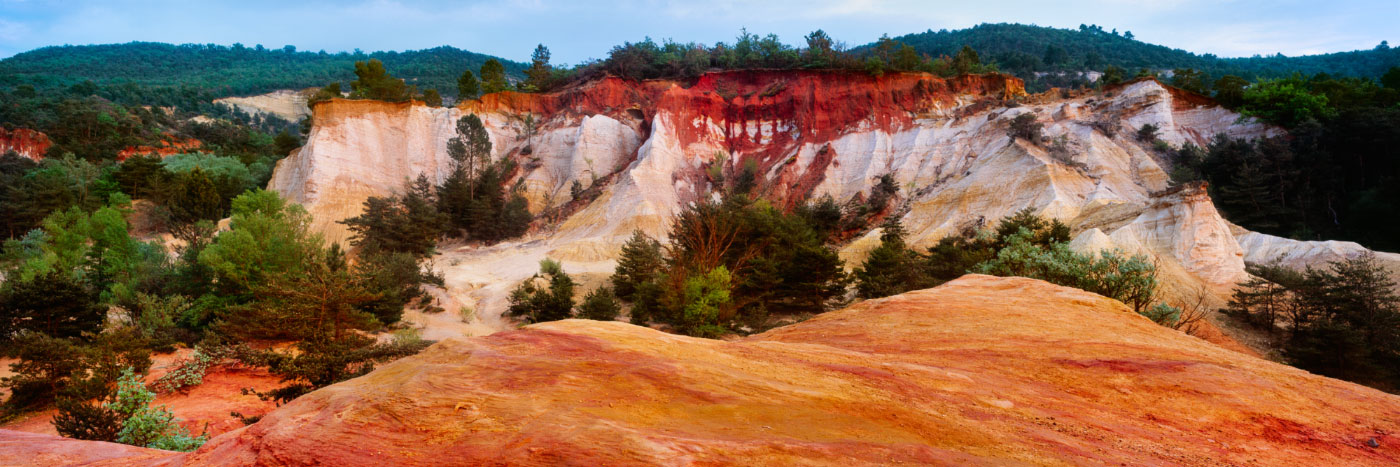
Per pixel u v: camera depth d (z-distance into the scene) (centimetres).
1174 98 8062
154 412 1661
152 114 14962
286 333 3262
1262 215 6088
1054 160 6650
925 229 6719
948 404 657
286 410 527
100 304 3828
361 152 8262
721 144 9144
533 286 5278
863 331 1183
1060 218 5678
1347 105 7606
